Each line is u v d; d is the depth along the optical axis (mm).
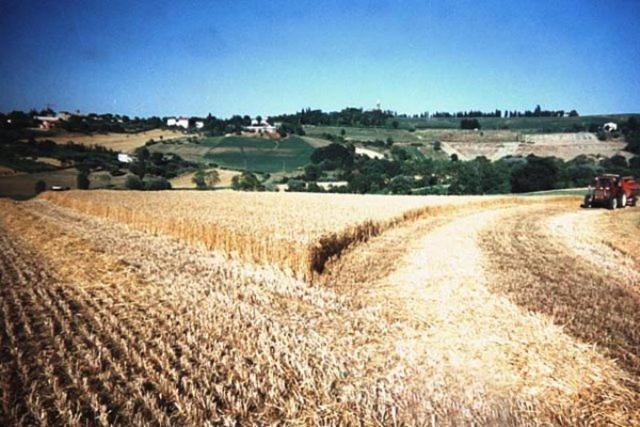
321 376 7148
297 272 13461
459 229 24203
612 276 14031
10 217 29812
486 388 6918
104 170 92625
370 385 6965
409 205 30297
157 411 6078
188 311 10055
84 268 14312
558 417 6168
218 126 165750
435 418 6141
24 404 6320
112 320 9602
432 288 12523
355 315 10141
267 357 7625
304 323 9484
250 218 19969
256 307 10453
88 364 7551
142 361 7469
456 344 8453
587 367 7457
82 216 29875
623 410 6289
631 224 26125
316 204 30484
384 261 15992
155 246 18188
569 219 29109
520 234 22562
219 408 6188
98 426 5836
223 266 14430
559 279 13578
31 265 15023
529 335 8680
